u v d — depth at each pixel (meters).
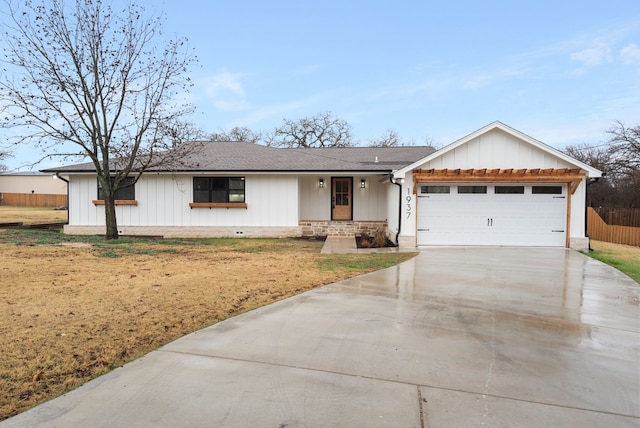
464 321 5.26
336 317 5.30
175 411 2.88
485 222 13.23
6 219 24.28
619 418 2.92
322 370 3.65
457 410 2.97
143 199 16.33
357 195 17.67
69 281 6.97
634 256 12.13
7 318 4.86
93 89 13.54
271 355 3.98
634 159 25.95
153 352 4.00
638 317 5.62
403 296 6.56
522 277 8.27
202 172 15.74
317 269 8.88
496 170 12.64
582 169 12.63
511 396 3.22
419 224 13.30
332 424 2.74
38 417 2.77
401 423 2.77
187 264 9.16
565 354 4.18
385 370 3.68
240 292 6.55
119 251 10.87
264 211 16.25
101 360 3.78
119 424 2.70
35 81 12.55
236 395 3.14
